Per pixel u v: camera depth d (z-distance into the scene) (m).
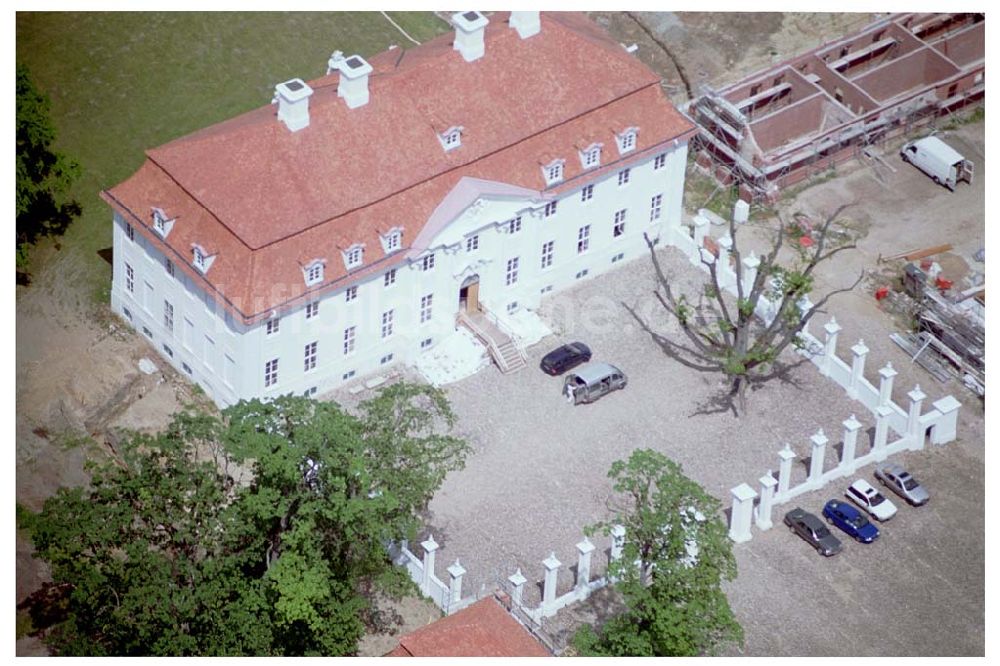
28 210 166.62
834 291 157.25
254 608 132.62
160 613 130.50
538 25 162.50
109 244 166.50
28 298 162.00
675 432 153.75
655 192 166.38
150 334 158.62
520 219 158.88
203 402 154.62
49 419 152.12
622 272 167.62
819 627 140.25
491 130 157.38
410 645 129.00
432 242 153.38
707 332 162.12
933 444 154.50
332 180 151.50
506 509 147.38
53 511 131.88
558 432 153.38
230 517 132.62
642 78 164.00
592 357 159.62
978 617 141.38
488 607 133.75
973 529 147.62
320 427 133.00
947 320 160.88
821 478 150.12
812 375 158.88
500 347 158.25
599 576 142.50
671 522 130.00
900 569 144.50
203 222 150.00
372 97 155.12
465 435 152.62
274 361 151.00
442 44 165.12
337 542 136.25
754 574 143.75
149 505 132.50
